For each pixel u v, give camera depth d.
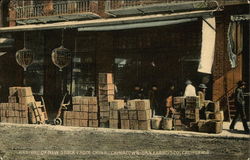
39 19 18.64
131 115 12.67
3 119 14.62
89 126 13.41
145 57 16.75
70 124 13.72
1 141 11.72
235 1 14.41
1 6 20.23
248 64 14.64
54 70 18.78
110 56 17.39
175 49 16.09
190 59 15.81
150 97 15.69
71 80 18.30
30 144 11.30
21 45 19.59
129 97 16.94
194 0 15.71
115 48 17.33
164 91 16.27
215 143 10.64
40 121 14.31
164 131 12.13
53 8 19.08
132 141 11.26
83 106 13.54
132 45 17.00
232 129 12.28
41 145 11.12
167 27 16.20
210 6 15.24
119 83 17.20
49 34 18.89
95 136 12.10
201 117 12.70
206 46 13.53
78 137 12.05
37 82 19.30
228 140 10.77
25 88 14.36
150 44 16.62
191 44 15.77
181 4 15.48
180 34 16.00
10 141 11.75
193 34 15.73
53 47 18.81
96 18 18.25
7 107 14.58
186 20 14.05
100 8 18.19
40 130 13.23
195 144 10.66
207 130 11.65
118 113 12.98
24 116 14.27
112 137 11.87
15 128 13.55
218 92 14.88
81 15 17.78
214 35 13.69
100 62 17.61
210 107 12.98
